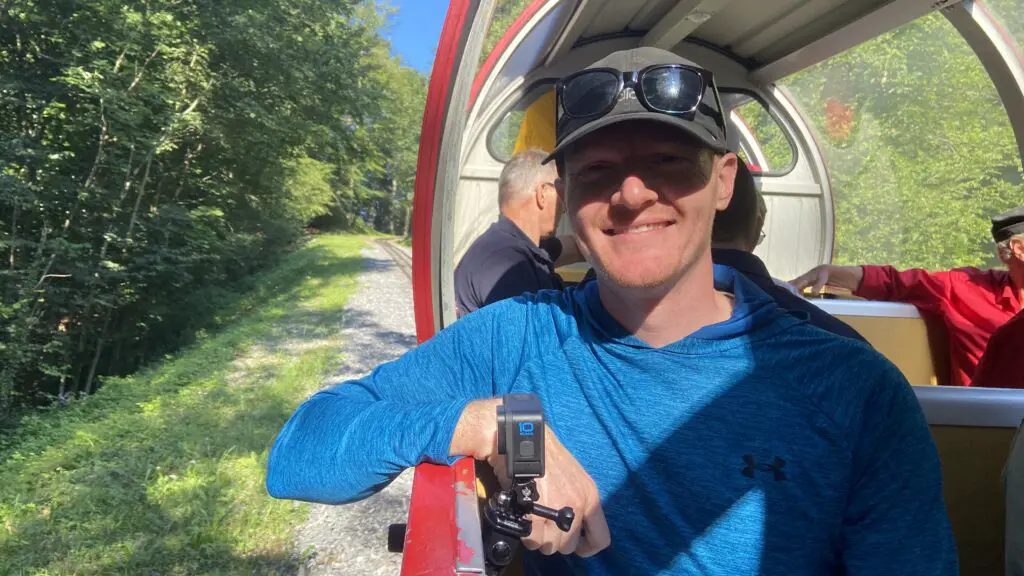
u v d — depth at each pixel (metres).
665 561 1.28
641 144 1.26
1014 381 2.51
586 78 1.29
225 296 19.14
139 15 12.79
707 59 4.68
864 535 1.20
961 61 7.07
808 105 5.07
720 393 1.26
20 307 12.06
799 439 1.22
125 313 15.88
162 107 14.57
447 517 1.01
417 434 1.25
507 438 1.02
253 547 5.14
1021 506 1.45
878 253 7.61
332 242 41.25
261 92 16.66
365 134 20.81
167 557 4.96
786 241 5.36
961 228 8.34
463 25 2.17
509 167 3.00
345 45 18.02
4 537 5.20
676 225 1.29
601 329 1.39
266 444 7.24
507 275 2.74
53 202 12.71
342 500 1.33
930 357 3.46
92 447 7.16
